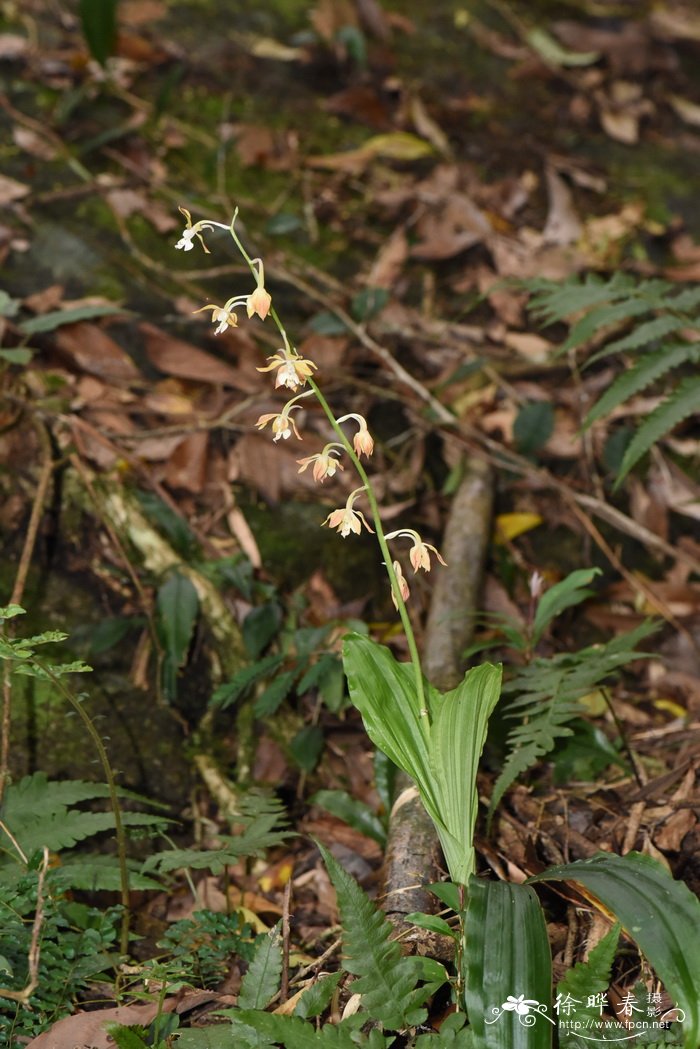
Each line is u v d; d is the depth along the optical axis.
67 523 2.93
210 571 2.93
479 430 3.51
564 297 3.02
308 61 4.76
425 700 1.87
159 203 3.91
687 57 5.30
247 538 3.05
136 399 3.24
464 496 3.27
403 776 2.45
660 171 4.66
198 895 2.38
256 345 3.54
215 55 4.63
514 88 4.94
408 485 3.33
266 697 2.64
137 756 2.68
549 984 1.61
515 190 4.32
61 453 2.99
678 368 3.74
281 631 2.91
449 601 2.92
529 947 1.64
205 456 3.16
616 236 4.20
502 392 3.62
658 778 2.41
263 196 4.12
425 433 3.44
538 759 2.56
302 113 4.52
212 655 2.85
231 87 4.52
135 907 2.35
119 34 4.44
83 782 2.23
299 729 2.76
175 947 2.04
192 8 4.83
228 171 4.16
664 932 1.61
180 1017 1.92
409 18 5.19
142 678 2.78
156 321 3.53
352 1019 1.70
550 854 2.29
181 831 2.61
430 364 3.66
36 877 1.94
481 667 1.75
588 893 2.07
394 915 2.03
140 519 2.95
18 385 3.09
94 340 3.29
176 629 2.77
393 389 3.53
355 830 2.56
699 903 1.65
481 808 2.37
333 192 4.21
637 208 4.32
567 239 4.14
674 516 3.48
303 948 2.24
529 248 4.07
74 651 2.79
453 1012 1.83
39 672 1.88
